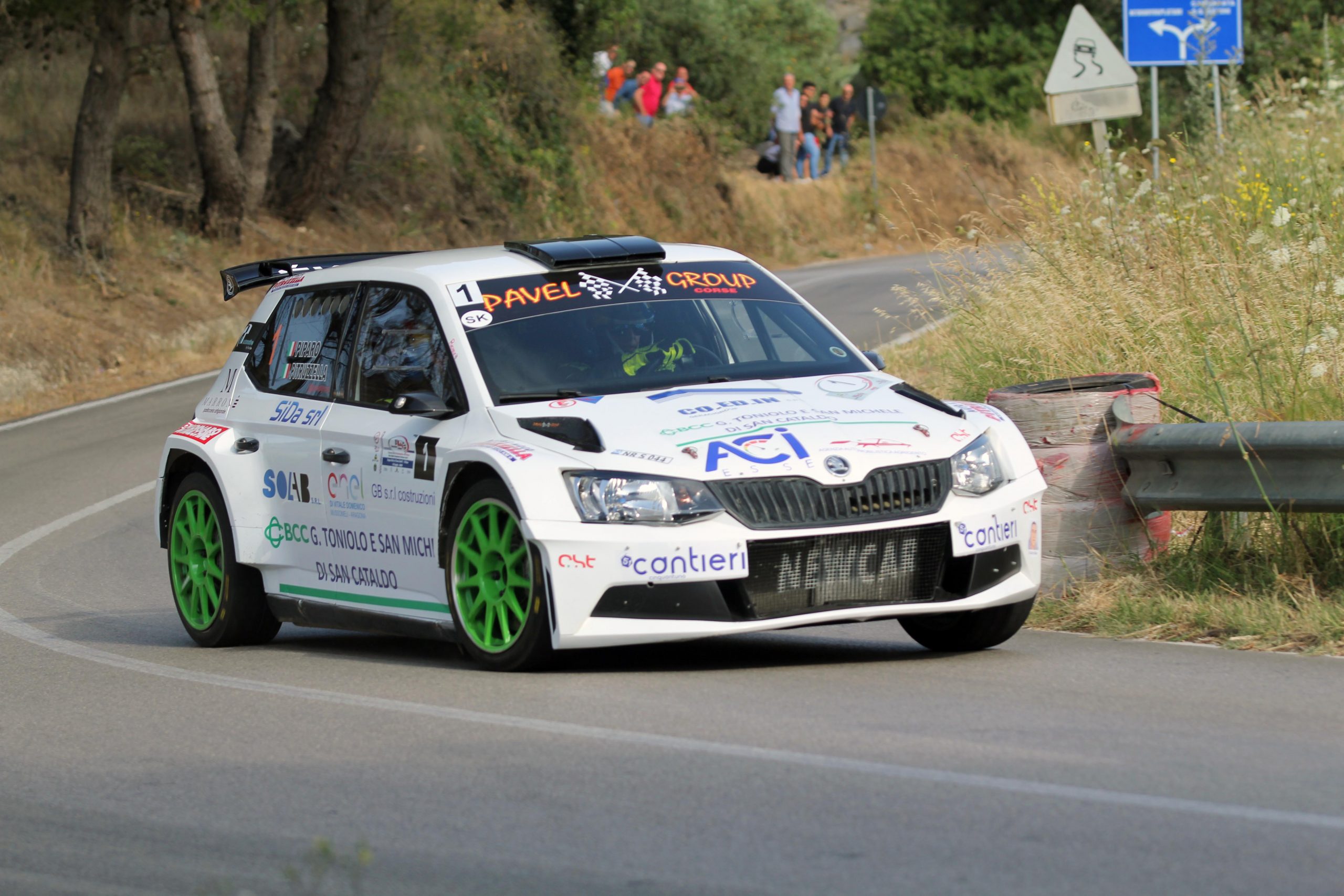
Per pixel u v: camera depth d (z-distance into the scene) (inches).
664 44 4288.9
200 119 2484.0
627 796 419.2
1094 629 655.1
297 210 2711.6
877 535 556.4
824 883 343.6
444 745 486.9
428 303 663.8
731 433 568.1
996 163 4018.2
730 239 3585.1
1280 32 3324.3
